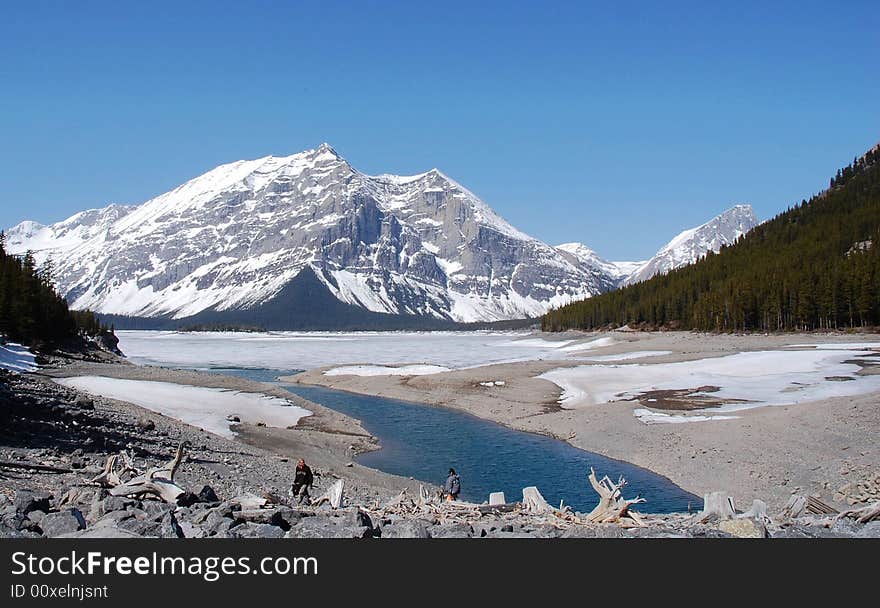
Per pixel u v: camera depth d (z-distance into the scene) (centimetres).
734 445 4284
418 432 5825
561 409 6575
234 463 3366
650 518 1934
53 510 1428
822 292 12888
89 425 3297
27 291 9194
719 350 10431
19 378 4688
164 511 1388
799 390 6106
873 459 3525
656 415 5538
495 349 18600
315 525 1388
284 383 10550
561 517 1844
